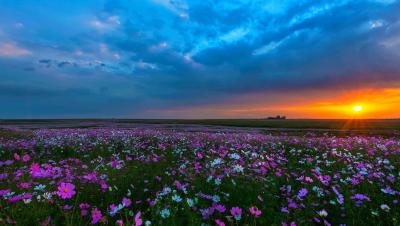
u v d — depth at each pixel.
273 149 11.80
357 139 16.20
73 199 4.69
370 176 6.21
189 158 9.57
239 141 14.48
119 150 12.54
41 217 3.79
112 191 5.06
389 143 13.81
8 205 4.01
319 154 10.60
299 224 3.88
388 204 4.86
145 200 4.75
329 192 5.23
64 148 12.06
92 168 7.46
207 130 34.59
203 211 3.81
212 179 5.66
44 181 5.58
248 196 5.01
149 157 9.32
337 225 4.15
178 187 4.77
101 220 3.43
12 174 6.29
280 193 5.46
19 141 13.32
